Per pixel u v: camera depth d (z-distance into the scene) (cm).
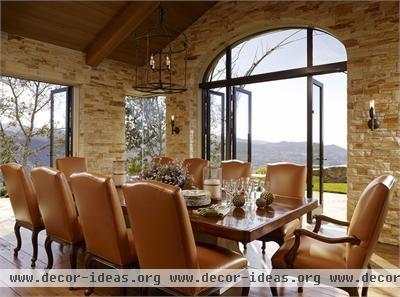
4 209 574
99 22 521
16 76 513
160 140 796
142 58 651
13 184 320
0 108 700
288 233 286
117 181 378
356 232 196
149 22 547
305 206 271
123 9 507
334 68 458
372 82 407
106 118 622
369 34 411
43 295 260
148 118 816
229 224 212
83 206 243
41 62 521
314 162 498
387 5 397
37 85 737
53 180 266
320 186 500
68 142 600
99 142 609
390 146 393
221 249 229
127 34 528
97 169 604
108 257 239
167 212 175
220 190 304
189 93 609
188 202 270
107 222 228
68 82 566
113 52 607
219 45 581
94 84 600
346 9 431
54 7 464
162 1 510
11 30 479
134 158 815
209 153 622
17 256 343
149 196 181
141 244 199
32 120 740
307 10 469
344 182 721
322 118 512
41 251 360
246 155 574
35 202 316
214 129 617
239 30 546
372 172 405
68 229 272
